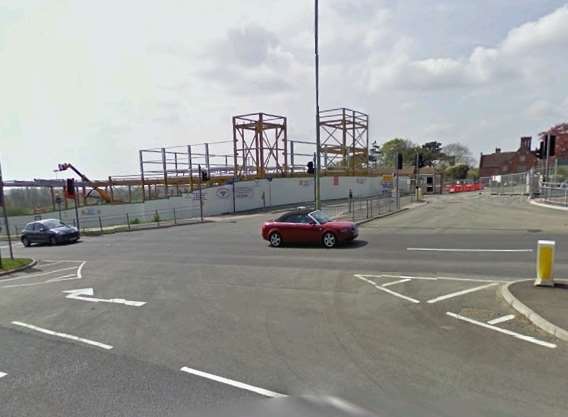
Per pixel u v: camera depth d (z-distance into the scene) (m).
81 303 7.53
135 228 26.83
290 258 11.48
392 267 9.40
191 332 5.54
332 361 4.37
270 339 5.12
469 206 26.48
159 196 37.31
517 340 4.74
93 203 38.38
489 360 4.22
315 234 13.39
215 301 7.14
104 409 3.58
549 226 14.97
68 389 4.01
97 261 13.35
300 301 6.85
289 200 37.75
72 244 20.70
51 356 4.91
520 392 3.55
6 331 6.02
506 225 15.94
